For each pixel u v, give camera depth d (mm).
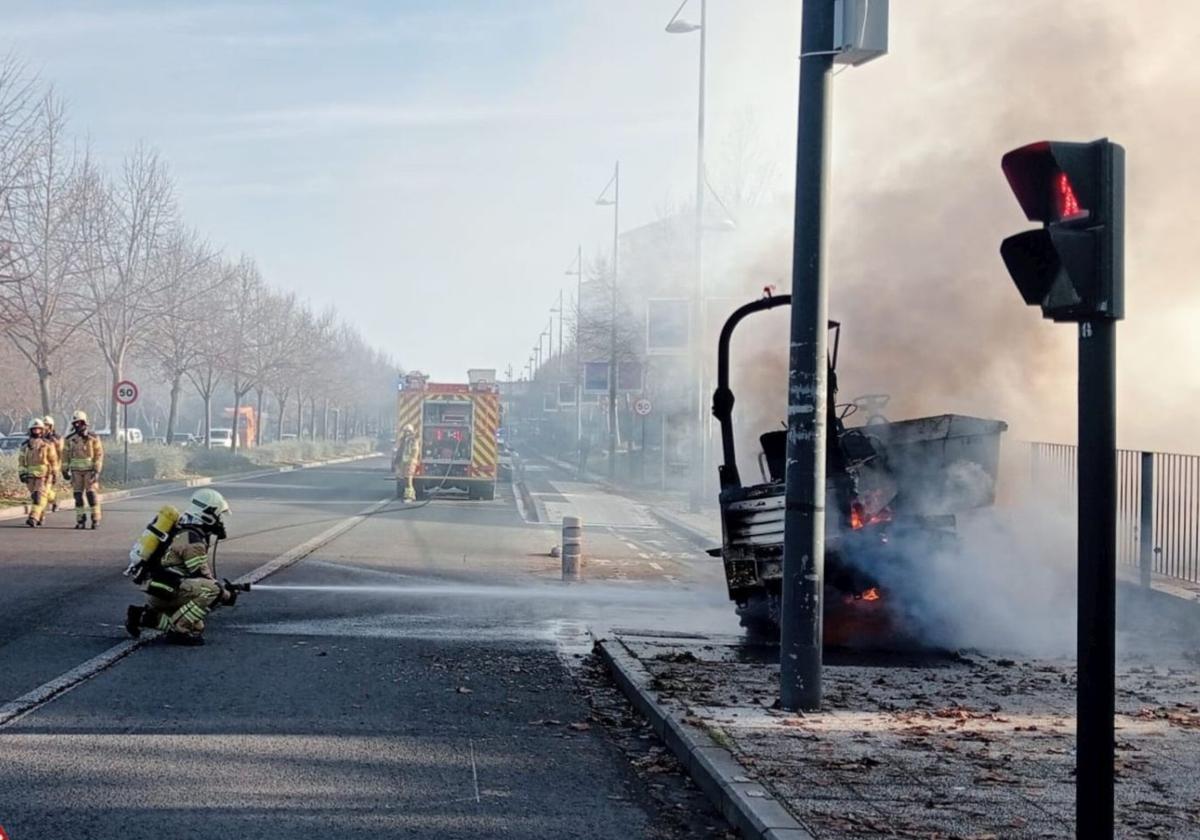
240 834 5953
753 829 5906
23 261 32781
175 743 7711
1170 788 6734
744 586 12453
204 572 11477
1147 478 13875
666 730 8117
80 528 23375
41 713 8391
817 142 8766
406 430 37219
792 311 8844
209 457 52062
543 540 24375
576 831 6215
